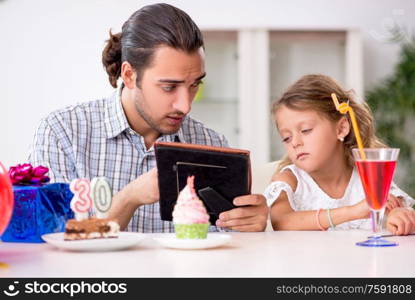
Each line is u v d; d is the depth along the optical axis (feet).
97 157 8.83
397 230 6.66
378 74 20.42
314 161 9.25
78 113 8.97
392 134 19.62
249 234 6.59
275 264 4.48
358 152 5.76
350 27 18.70
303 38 18.85
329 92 9.46
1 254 5.04
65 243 5.02
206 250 5.22
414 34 20.38
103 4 19.47
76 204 5.41
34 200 5.81
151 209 8.77
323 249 5.29
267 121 18.66
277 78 18.85
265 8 19.98
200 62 7.54
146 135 9.05
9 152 19.17
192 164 6.49
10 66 19.22
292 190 9.42
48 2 19.30
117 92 9.05
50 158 8.63
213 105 18.56
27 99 19.25
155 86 7.55
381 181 5.71
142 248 5.36
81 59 19.39
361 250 5.22
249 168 6.70
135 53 7.69
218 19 19.85
